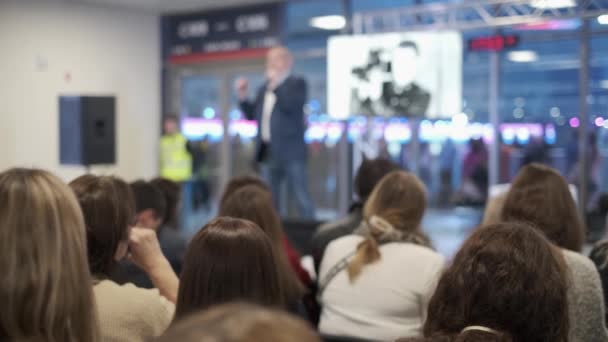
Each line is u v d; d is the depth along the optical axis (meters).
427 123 8.08
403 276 2.32
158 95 9.68
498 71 7.52
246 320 0.52
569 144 7.25
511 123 7.56
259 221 2.48
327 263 2.49
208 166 9.65
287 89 7.47
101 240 1.69
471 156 7.82
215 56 9.26
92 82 8.95
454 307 1.28
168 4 8.91
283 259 2.50
